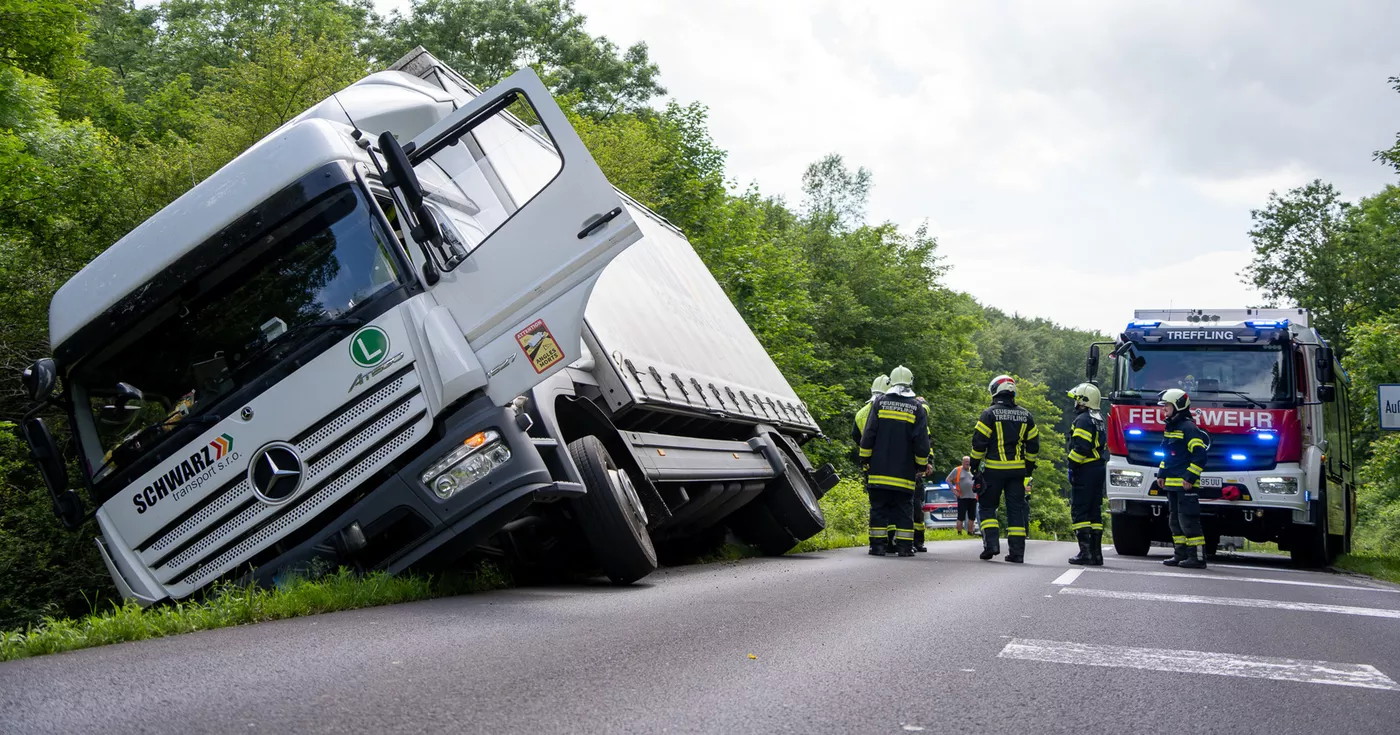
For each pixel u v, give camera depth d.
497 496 6.58
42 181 13.25
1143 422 15.66
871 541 12.98
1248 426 15.23
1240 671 4.96
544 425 7.09
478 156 7.68
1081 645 5.61
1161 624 6.62
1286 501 14.99
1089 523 12.66
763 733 3.53
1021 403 72.12
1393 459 21.45
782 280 26.83
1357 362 22.64
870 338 42.44
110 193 13.78
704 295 12.54
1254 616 7.25
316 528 6.65
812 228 44.97
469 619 5.85
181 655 4.64
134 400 6.76
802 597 7.49
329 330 6.57
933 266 44.00
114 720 3.44
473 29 38.59
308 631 5.35
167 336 6.73
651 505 8.30
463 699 3.85
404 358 6.53
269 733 3.30
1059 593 8.37
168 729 3.33
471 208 7.50
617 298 9.17
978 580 9.38
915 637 5.73
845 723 3.71
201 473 6.60
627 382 8.36
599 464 7.65
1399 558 17.91
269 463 6.54
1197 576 10.97
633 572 7.91
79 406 6.85
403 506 6.58
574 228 6.70
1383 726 3.93
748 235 26.42
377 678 4.18
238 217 6.67
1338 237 47.62
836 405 32.97
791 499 12.16
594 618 6.06
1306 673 4.97
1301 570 14.41
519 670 4.43
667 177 26.19
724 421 10.94
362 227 6.68
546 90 6.75
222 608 5.72
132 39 34.00
